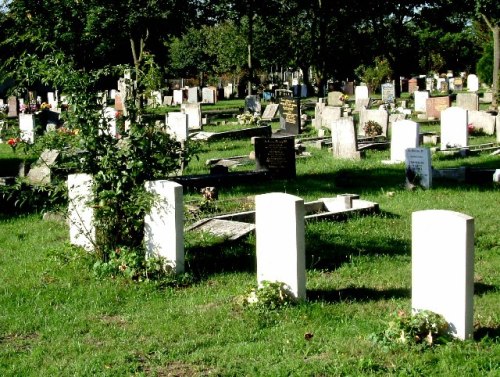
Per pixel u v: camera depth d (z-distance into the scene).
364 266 8.74
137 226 8.54
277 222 7.45
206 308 7.53
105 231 8.74
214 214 11.31
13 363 6.43
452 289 6.50
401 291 7.89
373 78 52.59
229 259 9.12
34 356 6.54
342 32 48.62
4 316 7.43
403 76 59.38
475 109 26.34
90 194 8.81
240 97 54.06
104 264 8.44
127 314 7.46
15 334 7.07
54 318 7.37
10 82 40.69
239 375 6.12
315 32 46.56
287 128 23.58
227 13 35.56
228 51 52.12
